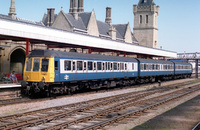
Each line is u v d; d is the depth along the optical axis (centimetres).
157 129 1166
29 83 2156
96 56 2656
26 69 2172
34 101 1944
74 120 1235
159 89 3031
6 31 2162
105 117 1399
